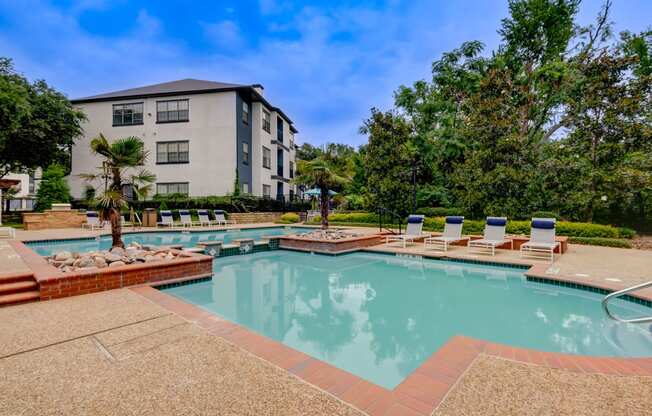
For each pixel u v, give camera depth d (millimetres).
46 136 18219
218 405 2135
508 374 2570
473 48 18609
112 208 6793
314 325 4375
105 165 6953
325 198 12930
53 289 4586
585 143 13633
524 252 8922
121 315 3900
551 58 17969
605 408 2117
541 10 17578
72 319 3756
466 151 15961
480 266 7930
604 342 3713
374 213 17766
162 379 2459
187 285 6281
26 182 34125
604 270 6500
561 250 8609
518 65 18750
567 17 17609
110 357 2818
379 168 17203
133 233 14727
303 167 12656
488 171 13906
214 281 6770
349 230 14773
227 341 3160
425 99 20344
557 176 13531
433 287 6266
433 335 4012
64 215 16188
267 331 4176
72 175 21500
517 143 13516
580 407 2129
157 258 6426
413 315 4738
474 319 4547
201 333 3355
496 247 9695
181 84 22938
